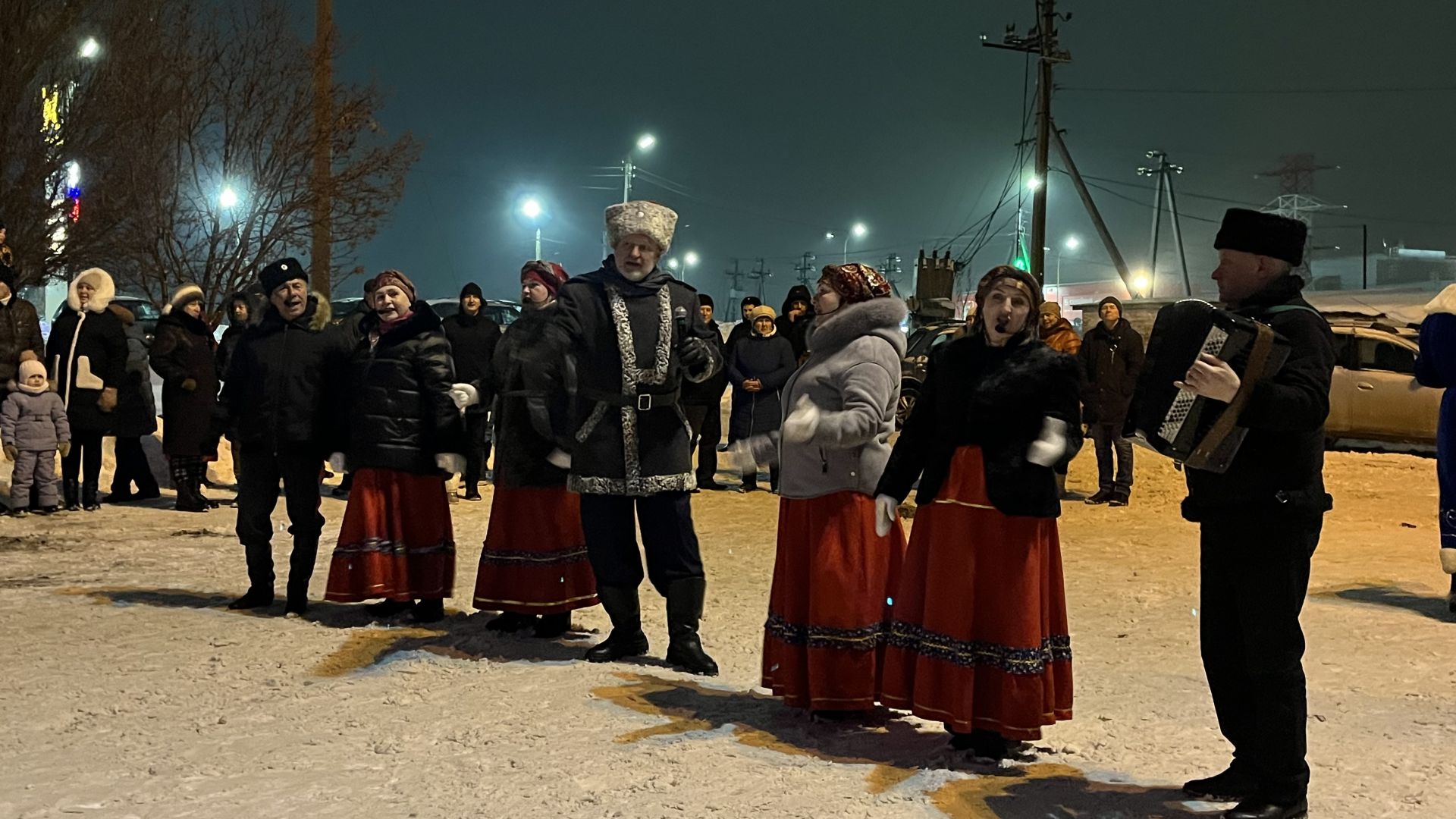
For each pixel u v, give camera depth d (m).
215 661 6.26
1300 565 4.15
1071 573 9.38
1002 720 4.75
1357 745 5.13
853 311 5.40
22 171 14.27
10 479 12.77
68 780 4.55
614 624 6.54
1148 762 4.96
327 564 9.35
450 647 6.66
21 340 11.75
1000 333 4.88
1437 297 7.66
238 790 4.46
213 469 14.50
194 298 12.18
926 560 4.96
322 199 15.43
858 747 5.06
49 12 14.28
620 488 6.27
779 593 5.50
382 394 7.21
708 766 4.76
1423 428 18.11
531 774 4.63
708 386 14.23
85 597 7.89
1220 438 4.04
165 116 14.73
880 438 5.38
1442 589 8.68
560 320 6.36
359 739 5.06
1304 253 4.27
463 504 12.90
